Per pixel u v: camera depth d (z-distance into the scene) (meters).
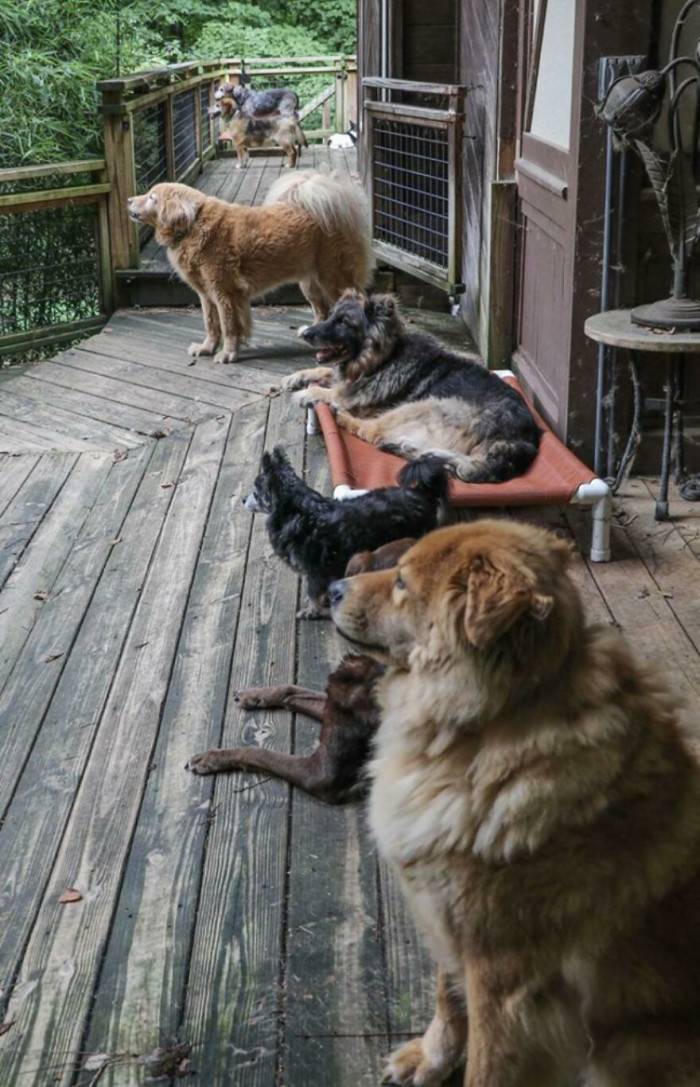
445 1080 1.92
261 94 13.07
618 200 4.27
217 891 2.44
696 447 4.62
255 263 6.55
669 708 1.64
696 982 1.54
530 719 1.54
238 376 6.43
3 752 3.02
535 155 5.17
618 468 4.62
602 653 1.60
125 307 8.16
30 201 7.32
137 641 3.59
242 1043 2.04
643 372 4.54
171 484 4.95
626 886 1.53
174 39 21.19
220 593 3.89
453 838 1.58
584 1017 1.59
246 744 2.99
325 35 23.55
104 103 7.64
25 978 2.22
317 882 2.46
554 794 1.51
